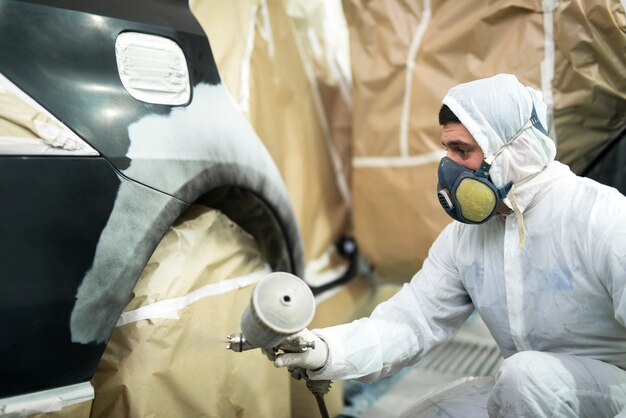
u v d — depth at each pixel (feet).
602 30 5.57
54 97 3.94
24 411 3.72
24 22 3.98
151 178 4.31
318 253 7.25
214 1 5.73
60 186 3.85
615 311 3.85
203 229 4.99
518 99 4.04
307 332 4.15
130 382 4.24
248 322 3.54
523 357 4.10
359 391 7.06
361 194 7.23
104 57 4.29
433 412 4.76
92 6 4.38
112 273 4.06
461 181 4.09
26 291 3.69
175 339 4.50
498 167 4.06
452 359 7.77
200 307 4.75
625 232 3.76
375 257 7.30
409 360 4.67
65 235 3.85
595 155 5.94
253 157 5.28
